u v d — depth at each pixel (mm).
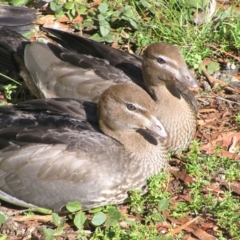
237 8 16656
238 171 13078
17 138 12359
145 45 15836
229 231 11945
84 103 13188
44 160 12219
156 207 12289
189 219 12250
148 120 12516
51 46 14352
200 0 16219
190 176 13055
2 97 14883
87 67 14086
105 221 11883
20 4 16453
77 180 12203
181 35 15898
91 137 12516
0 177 12320
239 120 14273
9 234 12102
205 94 15078
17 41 14820
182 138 13594
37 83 14148
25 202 12383
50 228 12039
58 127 12633
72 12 16344
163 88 13578
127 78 14055
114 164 12320
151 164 12609
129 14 16047
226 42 15945
